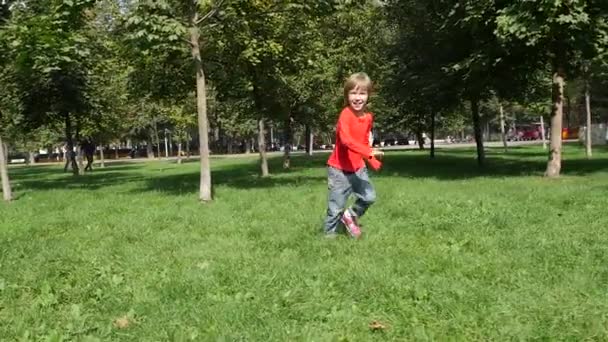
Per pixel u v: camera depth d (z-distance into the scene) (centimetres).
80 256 648
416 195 1161
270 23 1736
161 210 1064
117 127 3862
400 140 8556
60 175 2944
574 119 6850
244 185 1603
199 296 479
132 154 7744
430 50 2252
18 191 1744
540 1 1480
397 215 873
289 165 2747
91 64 1766
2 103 2512
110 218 973
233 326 405
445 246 635
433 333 384
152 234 784
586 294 446
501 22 1555
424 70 2278
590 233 677
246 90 2041
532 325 388
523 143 6394
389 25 2633
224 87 1992
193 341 385
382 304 443
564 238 651
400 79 2389
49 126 3031
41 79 2356
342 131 686
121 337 398
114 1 1361
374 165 674
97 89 2669
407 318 412
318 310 433
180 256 631
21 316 448
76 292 503
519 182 1455
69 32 1368
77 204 1262
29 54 1373
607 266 523
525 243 631
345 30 2703
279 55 1841
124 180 2183
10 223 975
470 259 568
